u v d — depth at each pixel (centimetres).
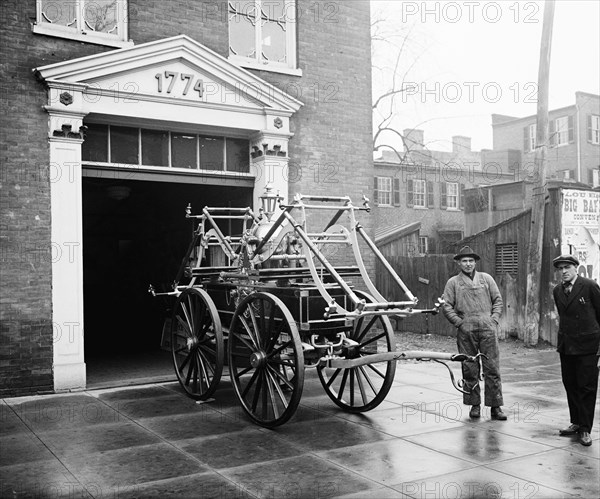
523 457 534
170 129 914
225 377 912
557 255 1241
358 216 1044
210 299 745
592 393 575
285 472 499
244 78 926
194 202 1205
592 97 3697
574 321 587
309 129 1007
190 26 914
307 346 638
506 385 859
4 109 780
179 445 575
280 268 703
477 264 1448
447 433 611
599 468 504
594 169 3697
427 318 1534
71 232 812
